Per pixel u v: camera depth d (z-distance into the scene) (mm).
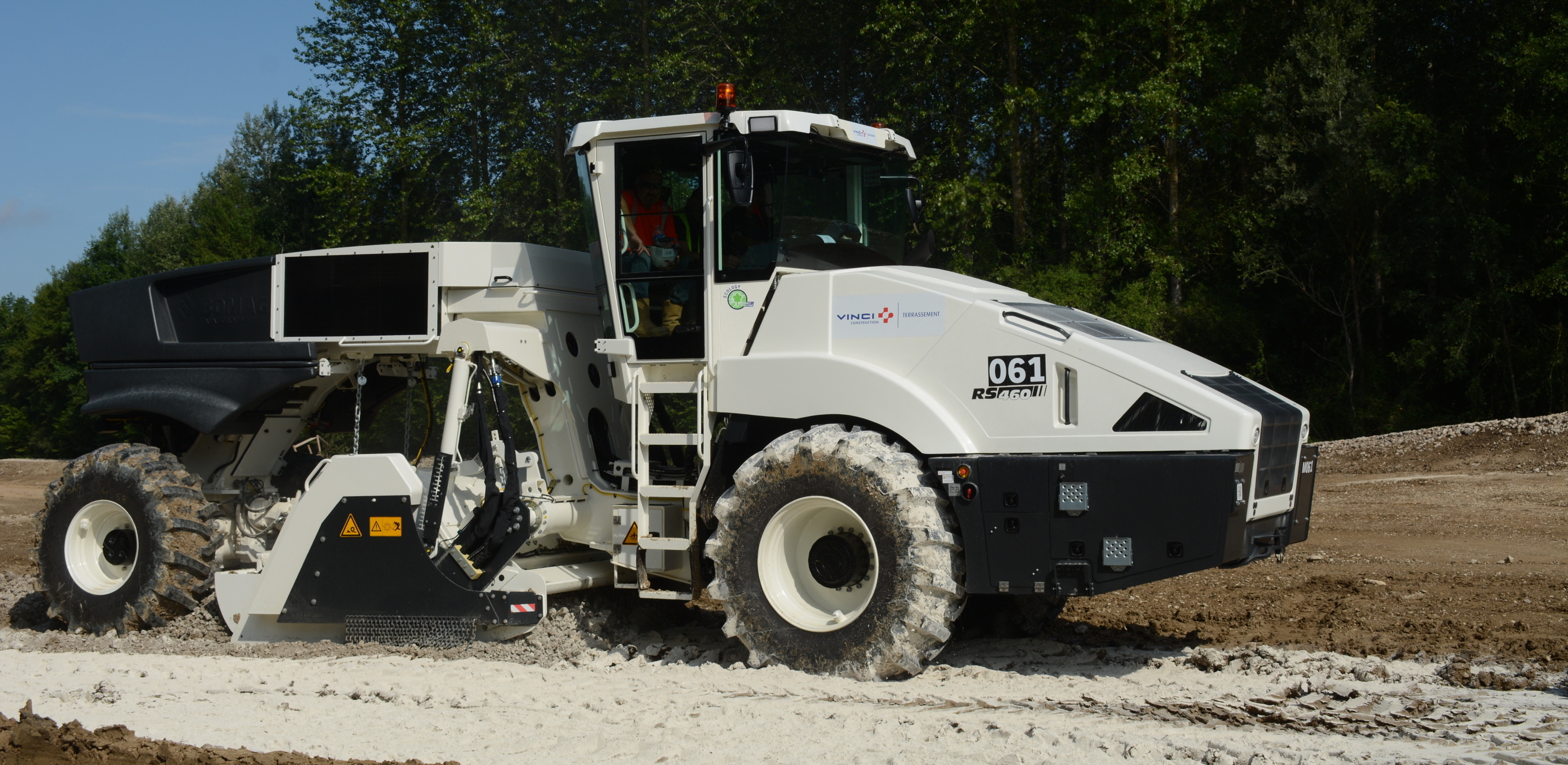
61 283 53156
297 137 29547
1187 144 27031
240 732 4648
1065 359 5270
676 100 24766
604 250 6371
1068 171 26156
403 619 6473
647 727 4578
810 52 26469
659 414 6578
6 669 6172
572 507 6754
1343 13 23984
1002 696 5059
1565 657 5688
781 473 5641
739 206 5941
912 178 6953
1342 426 24047
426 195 27906
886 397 5523
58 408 52062
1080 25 24203
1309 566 9219
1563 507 12023
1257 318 24891
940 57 24156
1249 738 4207
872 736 4359
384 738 4500
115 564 7402
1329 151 23328
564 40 25625
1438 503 12844
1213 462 4918
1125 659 5926
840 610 5680
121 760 4090
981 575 5352
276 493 7840
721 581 5801
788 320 5891
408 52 27375
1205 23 24125
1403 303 23438
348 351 7191
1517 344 23406
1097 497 5145
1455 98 25609
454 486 6859
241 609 6844
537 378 6844
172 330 7551
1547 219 23609
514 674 5750
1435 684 5148
